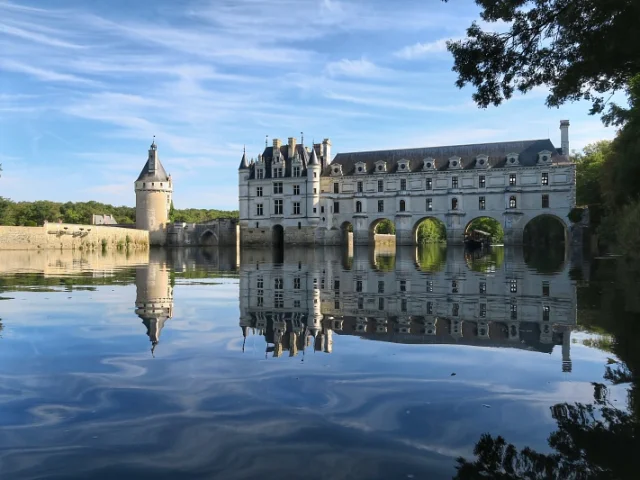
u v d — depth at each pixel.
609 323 10.99
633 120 35.69
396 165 86.25
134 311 12.98
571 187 73.81
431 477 4.33
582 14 13.64
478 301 14.82
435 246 95.38
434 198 82.12
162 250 77.19
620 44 12.90
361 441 5.04
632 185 37.44
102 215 135.75
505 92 16.20
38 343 9.18
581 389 6.59
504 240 76.81
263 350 8.70
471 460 4.65
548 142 77.81
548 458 4.70
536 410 5.88
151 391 6.49
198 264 36.59
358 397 6.28
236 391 6.49
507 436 5.17
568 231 73.06
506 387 6.67
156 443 4.99
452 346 9.02
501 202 78.06
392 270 28.78
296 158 91.38
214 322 11.37
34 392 6.45
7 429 5.32
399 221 83.62
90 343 9.19
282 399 6.21
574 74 15.13
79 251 68.88
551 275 23.73
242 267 32.69
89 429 5.32
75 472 4.41
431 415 5.71
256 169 94.25
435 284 20.22
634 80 29.58
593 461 4.63
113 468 4.47
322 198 89.00
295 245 90.44
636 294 15.65
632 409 5.89
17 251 64.69
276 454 4.75
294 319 11.81
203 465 4.54
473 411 5.84
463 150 83.06
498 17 15.20
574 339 9.48
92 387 6.64
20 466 4.50
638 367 7.58
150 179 99.94
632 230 29.28
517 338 9.62
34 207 111.56
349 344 9.19
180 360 8.00
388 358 8.15
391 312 12.80
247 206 94.25
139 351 8.59
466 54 15.80
